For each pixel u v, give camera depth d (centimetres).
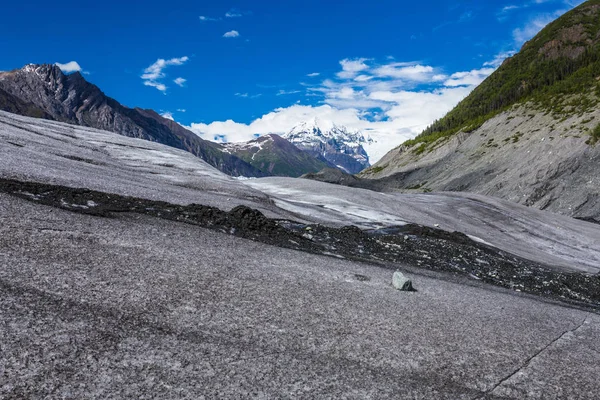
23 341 635
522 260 3609
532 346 1006
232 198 3534
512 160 14000
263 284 1134
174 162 5391
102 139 6062
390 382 717
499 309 1349
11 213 1305
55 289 838
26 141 3822
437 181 15975
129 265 1074
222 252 1438
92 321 741
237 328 823
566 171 11344
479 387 752
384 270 1761
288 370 699
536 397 748
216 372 655
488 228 5809
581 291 2680
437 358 840
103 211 1722
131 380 596
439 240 3253
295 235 2262
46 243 1105
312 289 1172
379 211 4806
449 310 1204
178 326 787
